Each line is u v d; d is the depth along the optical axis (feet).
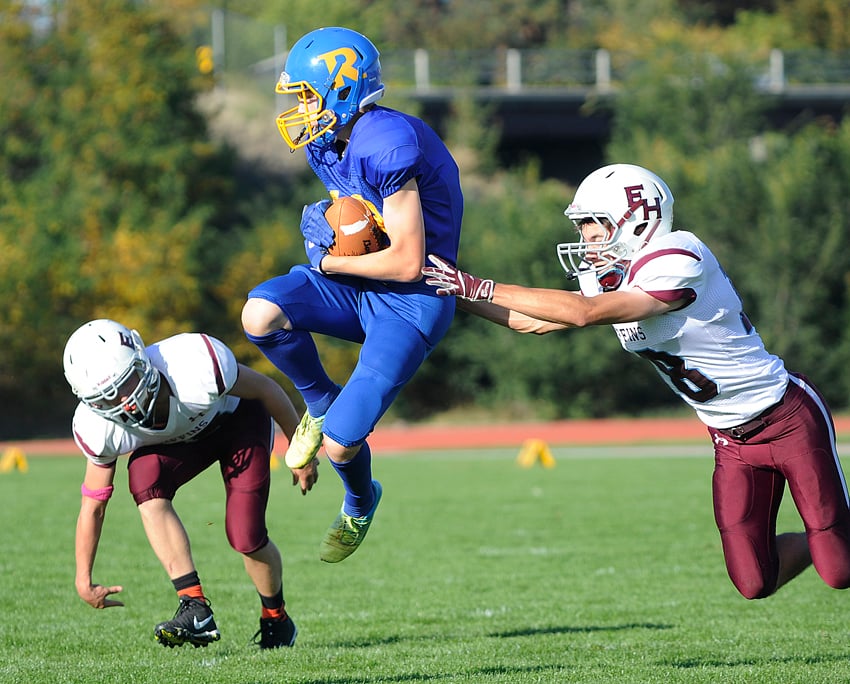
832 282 326.85
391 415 343.46
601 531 120.37
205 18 407.03
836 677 54.70
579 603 81.61
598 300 48.96
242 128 390.42
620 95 406.21
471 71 451.12
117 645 67.26
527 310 48.49
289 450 56.08
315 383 53.78
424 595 85.66
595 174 52.95
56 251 302.66
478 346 334.44
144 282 299.79
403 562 101.76
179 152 325.01
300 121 51.75
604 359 328.08
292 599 84.43
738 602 81.87
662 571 95.71
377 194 50.55
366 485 53.98
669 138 382.22
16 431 310.24
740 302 53.26
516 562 101.14
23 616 76.79
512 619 75.72
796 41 525.34
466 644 66.18
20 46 329.93
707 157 350.02
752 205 328.29
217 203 344.08
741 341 52.75
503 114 449.89
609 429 305.73
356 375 51.11
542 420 334.85
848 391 325.83
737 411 53.93
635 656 61.82
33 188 316.40
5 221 311.47
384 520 130.93
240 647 66.44
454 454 242.37
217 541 114.73
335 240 50.72
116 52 325.62
